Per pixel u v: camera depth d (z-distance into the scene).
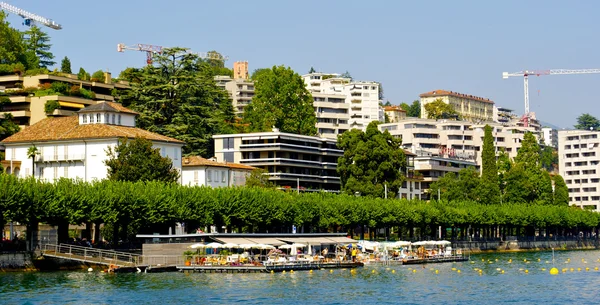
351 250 197.25
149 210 171.62
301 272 167.62
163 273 160.88
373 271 174.12
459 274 171.88
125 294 129.38
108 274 155.75
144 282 144.38
